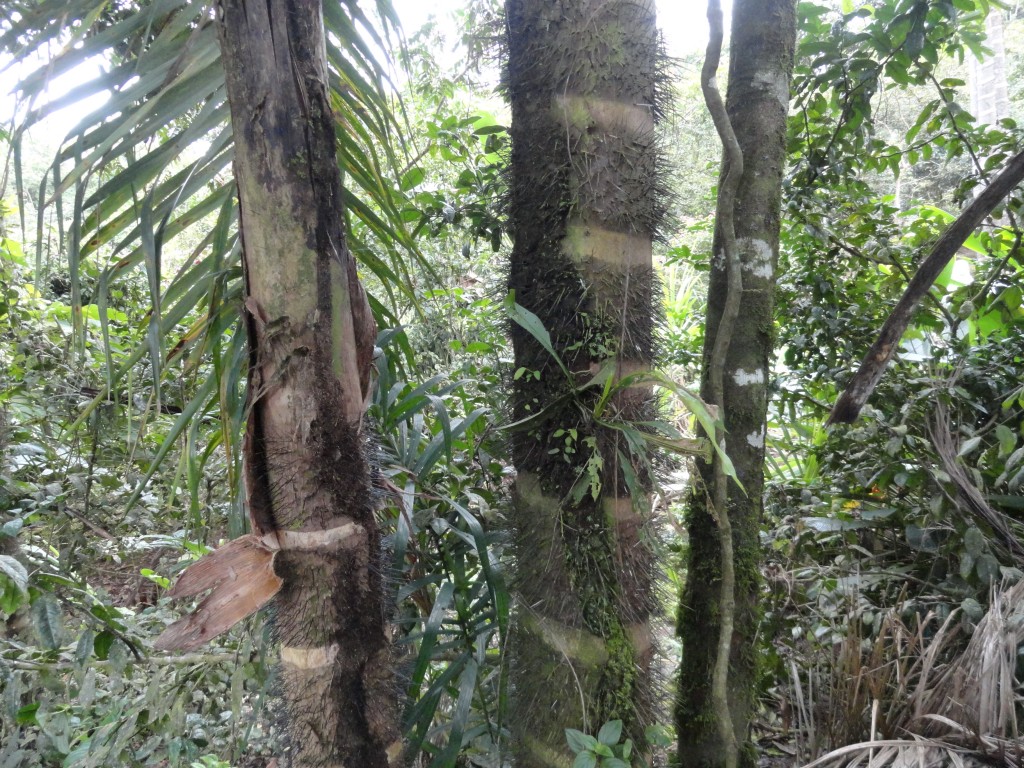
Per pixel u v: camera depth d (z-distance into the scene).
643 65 1.25
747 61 1.77
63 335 2.57
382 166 2.51
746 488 1.73
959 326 2.90
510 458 1.65
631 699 1.30
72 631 1.82
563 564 1.25
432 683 1.57
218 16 0.93
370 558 1.13
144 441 2.48
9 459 2.12
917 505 2.39
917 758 1.51
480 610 1.49
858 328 2.63
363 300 1.12
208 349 1.15
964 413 2.50
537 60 1.25
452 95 3.28
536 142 1.26
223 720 1.90
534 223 1.28
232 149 1.06
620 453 1.22
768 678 2.09
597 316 1.22
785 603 2.24
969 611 1.90
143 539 2.11
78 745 1.70
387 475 1.34
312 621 1.05
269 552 1.05
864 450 2.46
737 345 1.74
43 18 0.93
